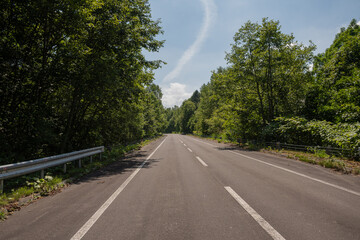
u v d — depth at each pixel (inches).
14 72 345.4
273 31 772.0
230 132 1088.2
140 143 1095.0
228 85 910.4
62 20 358.3
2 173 197.2
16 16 342.0
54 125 454.3
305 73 798.5
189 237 115.1
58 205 177.0
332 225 127.9
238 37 853.8
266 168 335.9
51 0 316.5
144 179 270.8
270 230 122.1
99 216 148.6
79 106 519.5
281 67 805.2
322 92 720.3
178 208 161.5
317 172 300.5
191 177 274.8
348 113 543.8
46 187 225.1
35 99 387.5
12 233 125.6
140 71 600.4
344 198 180.9
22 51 346.6
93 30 447.8
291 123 589.6
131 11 510.9
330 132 453.1
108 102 558.9
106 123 631.2
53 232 125.5
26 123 355.3
